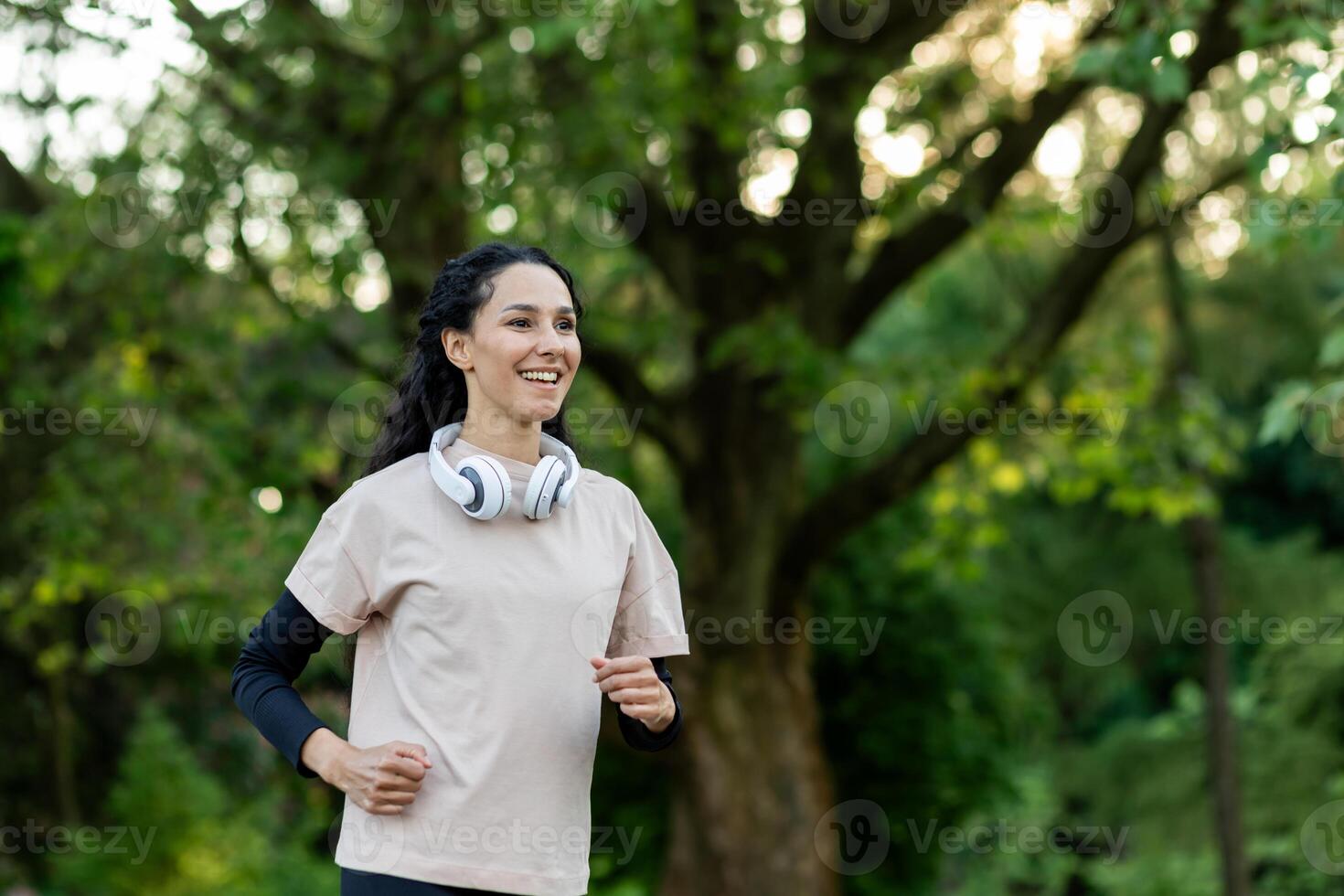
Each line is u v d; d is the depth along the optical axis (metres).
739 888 10.27
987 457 11.20
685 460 10.55
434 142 9.09
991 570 20.27
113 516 11.38
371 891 2.86
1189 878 20.06
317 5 9.30
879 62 9.64
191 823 14.72
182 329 9.68
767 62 9.44
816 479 14.24
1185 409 10.59
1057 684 22.20
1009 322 15.88
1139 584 21.61
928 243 10.35
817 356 9.31
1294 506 24.28
